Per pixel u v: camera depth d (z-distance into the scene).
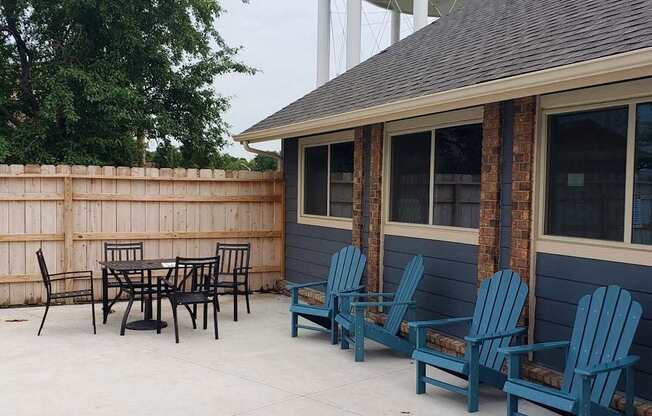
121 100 11.36
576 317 4.12
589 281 4.39
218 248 8.03
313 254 8.66
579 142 4.54
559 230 4.71
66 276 8.05
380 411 4.27
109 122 11.52
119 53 12.02
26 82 12.30
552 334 4.70
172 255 8.72
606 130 4.33
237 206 9.16
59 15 12.04
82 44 11.95
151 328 6.70
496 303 4.80
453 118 5.79
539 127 4.80
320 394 4.62
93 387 4.70
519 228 4.93
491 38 6.29
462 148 5.74
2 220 7.77
